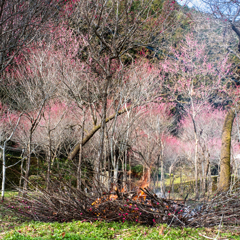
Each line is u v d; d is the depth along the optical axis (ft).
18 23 26.27
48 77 29.01
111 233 16.63
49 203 20.80
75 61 32.58
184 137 60.18
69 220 20.33
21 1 25.64
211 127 56.44
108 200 20.11
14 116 40.06
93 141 43.39
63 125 40.24
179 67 41.39
